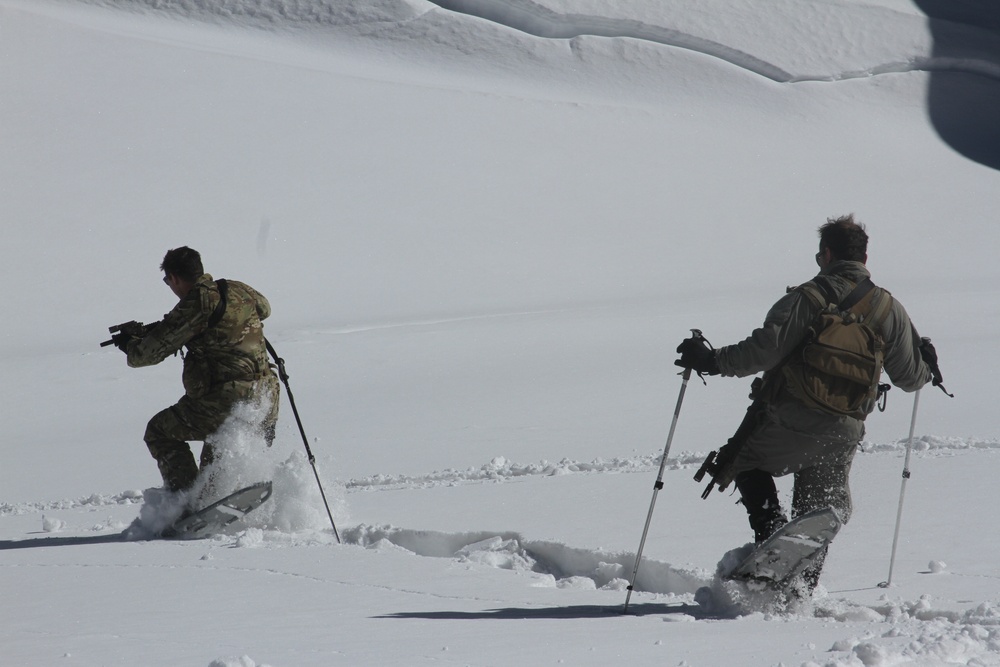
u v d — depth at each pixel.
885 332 14.12
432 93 195.12
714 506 21.36
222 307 22.41
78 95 175.00
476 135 181.75
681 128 197.50
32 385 64.00
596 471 28.16
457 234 144.00
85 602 15.51
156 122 170.38
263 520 22.27
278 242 137.25
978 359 49.53
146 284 119.88
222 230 139.50
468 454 34.22
